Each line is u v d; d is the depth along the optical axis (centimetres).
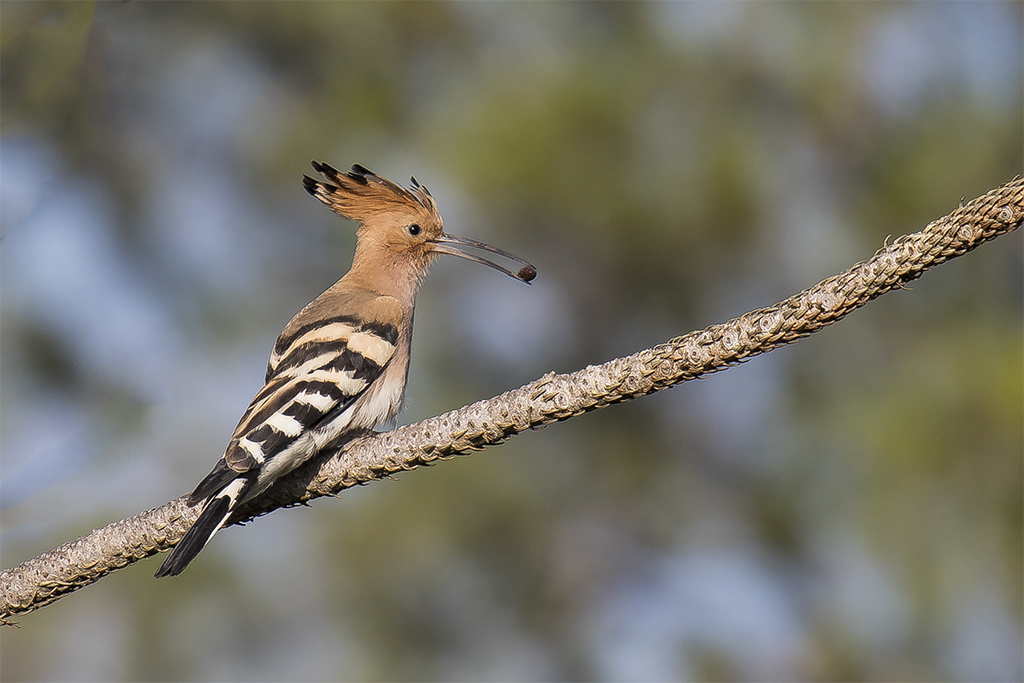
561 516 1270
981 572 1129
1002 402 1106
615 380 541
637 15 1294
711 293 1259
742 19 1289
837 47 1263
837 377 1230
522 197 1202
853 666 1205
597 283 1263
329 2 1435
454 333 1284
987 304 1190
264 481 655
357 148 1427
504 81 1266
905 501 1140
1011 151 1206
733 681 1247
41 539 886
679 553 1286
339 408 775
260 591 1226
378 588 1222
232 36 1491
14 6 736
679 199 1213
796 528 1234
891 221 1218
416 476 1215
